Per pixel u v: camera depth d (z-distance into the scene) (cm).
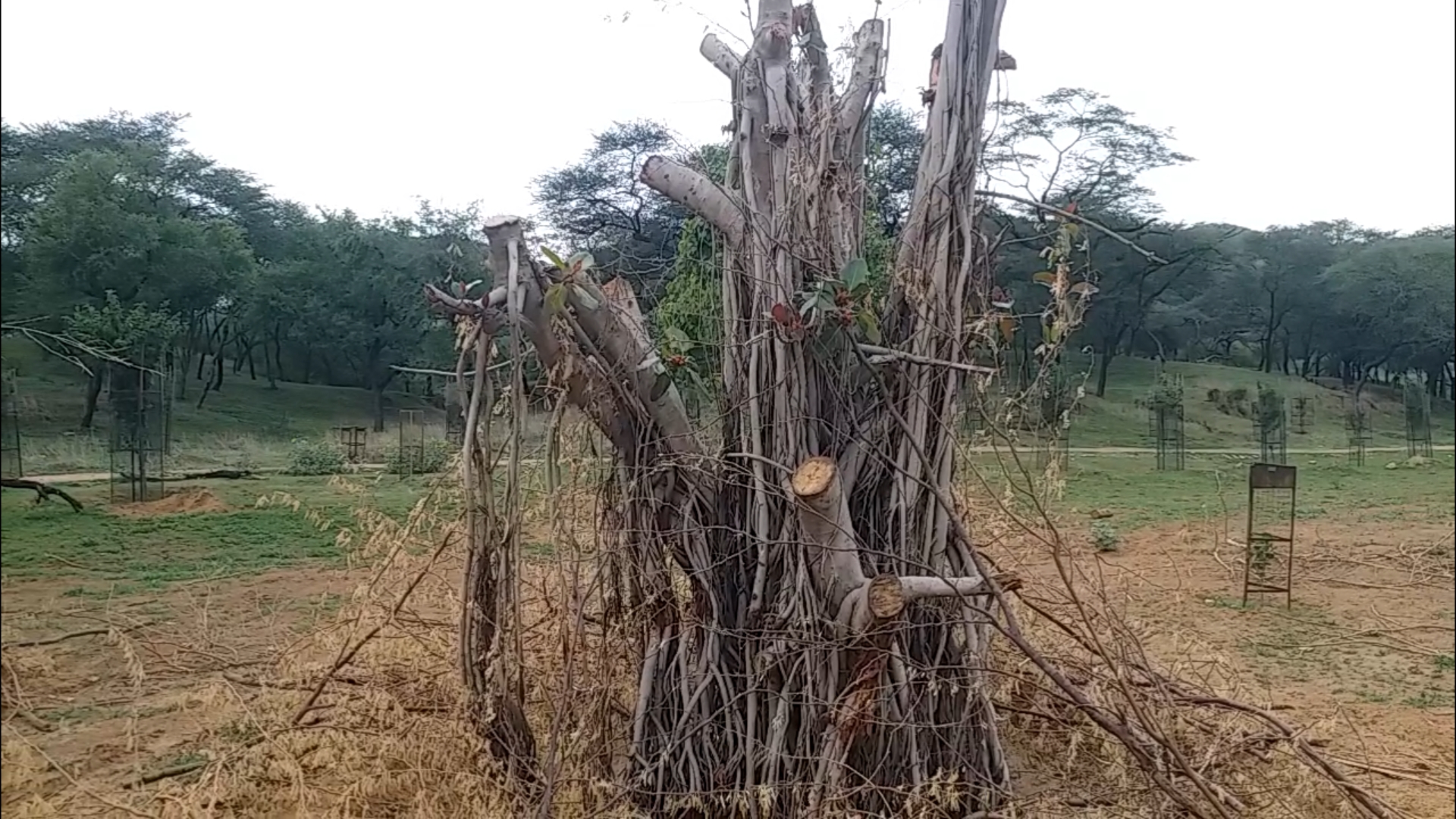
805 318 315
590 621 347
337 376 3778
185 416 2716
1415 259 4216
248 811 341
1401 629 745
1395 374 4753
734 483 331
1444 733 517
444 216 3222
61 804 360
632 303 339
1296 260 4291
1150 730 331
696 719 331
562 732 325
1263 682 555
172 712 477
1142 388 3672
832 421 328
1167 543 1098
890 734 320
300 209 3703
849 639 307
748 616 329
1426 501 1508
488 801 308
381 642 390
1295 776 372
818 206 325
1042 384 369
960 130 334
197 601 734
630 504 333
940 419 333
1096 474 1862
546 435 313
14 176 2656
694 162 363
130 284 2514
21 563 886
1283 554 1025
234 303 3164
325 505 1215
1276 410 2264
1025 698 399
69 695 510
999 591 320
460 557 415
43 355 2056
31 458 1762
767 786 299
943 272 331
